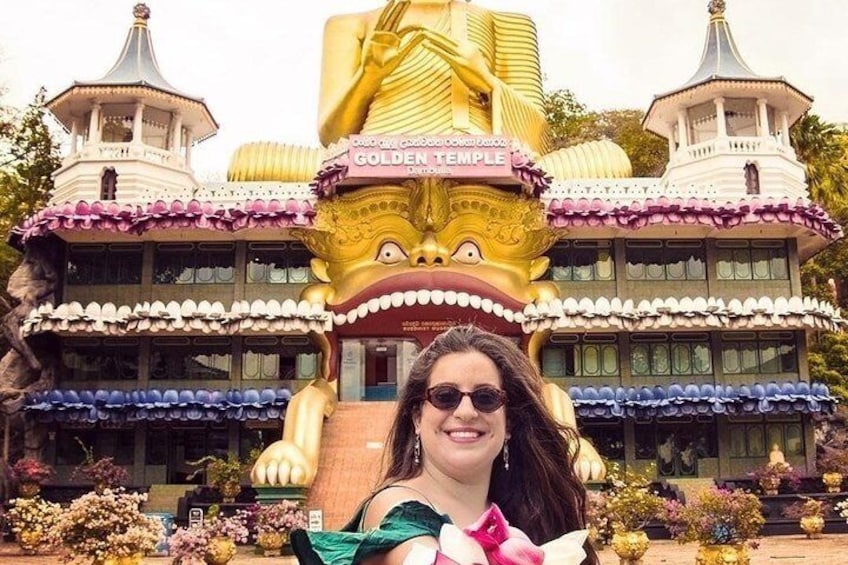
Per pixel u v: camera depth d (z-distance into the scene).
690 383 31.58
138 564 15.90
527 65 37.00
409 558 2.94
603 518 18.44
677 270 32.59
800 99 35.81
